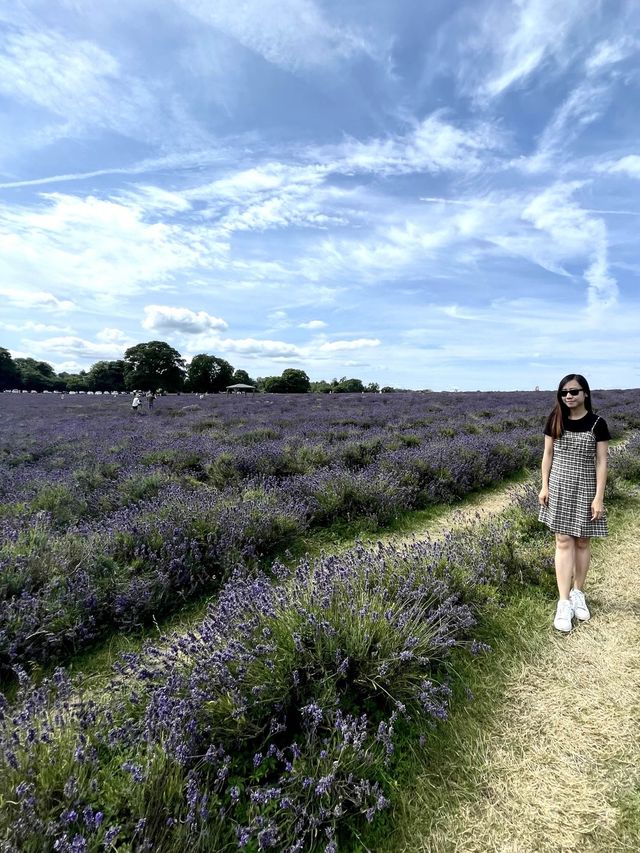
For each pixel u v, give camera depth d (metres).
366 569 3.38
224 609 2.85
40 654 3.08
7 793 1.67
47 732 1.89
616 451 8.03
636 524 5.37
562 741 2.33
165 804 1.72
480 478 7.58
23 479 7.09
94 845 1.50
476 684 2.71
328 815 1.82
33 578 3.62
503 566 3.99
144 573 3.91
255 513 5.02
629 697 2.60
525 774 2.15
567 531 3.31
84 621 3.33
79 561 3.91
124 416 20.20
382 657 2.50
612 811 1.96
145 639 3.34
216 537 4.53
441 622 2.91
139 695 2.42
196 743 2.06
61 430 14.54
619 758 2.21
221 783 1.94
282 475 7.75
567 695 2.63
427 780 2.12
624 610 3.50
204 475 7.88
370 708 2.44
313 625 2.54
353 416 16.75
